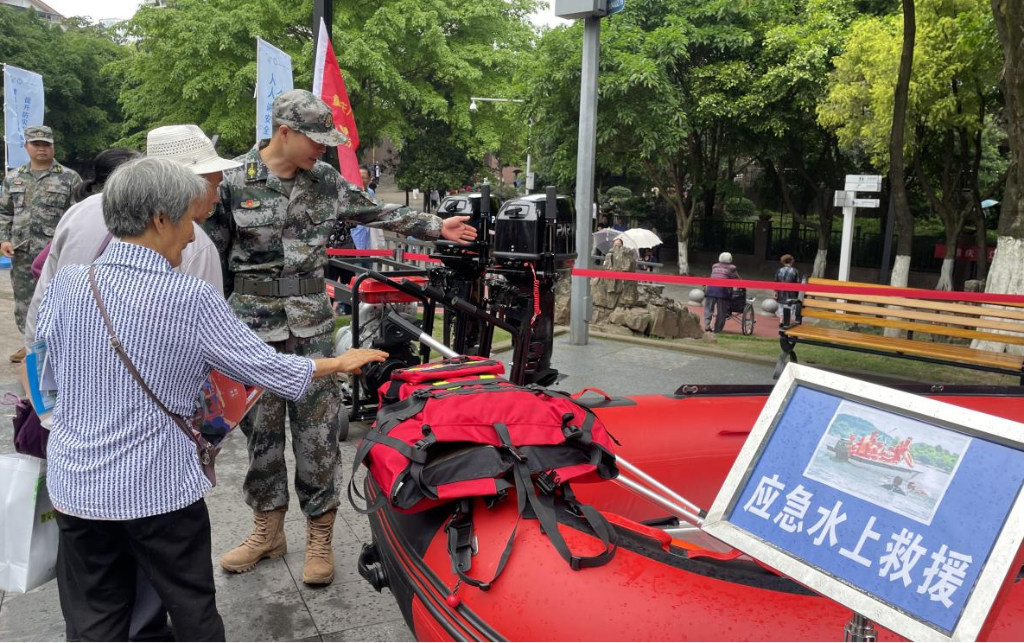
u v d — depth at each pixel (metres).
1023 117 7.21
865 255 21.36
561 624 1.70
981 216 14.63
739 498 1.43
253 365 1.88
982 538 1.13
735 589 1.74
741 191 21.00
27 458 2.13
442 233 3.17
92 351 1.76
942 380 6.57
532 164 24.19
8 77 8.36
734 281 6.30
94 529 1.88
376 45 18.22
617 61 15.83
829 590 1.24
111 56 35.31
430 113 21.47
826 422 1.39
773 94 16.98
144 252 1.82
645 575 1.76
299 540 3.35
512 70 21.25
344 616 2.78
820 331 6.54
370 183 8.94
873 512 1.26
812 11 17.59
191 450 1.88
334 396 2.99
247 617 2.75
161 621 2.35
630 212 24.66
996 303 5.65
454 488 1.90
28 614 2.76
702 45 17.97
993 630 1.58
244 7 17.62
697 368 6.75
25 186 5.64
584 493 2.83
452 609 1.89
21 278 5.73
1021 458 1.15
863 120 14.11
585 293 7.43
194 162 2.66
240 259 2.83
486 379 2.40
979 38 10.91
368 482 2.71
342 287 5.29
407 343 3.98
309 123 2.71
